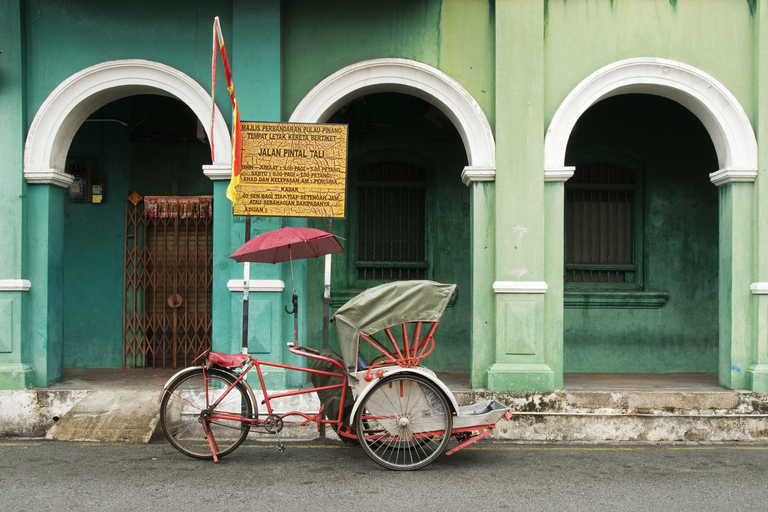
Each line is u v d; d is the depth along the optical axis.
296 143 6.13
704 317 7.93
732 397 6.13
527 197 6.24
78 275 8.08
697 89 6.32
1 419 6.20
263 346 6.23
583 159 8.02
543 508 4.06
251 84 6.31
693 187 8.02
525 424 6.07
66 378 7.12
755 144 6.27
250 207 6.11
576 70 6.36
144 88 6.53
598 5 6.38
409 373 4.90
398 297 4.94
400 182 8.06
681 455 5.52
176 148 8.14
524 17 6.31
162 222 8.11
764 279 6.25
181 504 4.06
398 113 7.99
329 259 6.00
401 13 6.44
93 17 6.47
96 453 5.35
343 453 5.44
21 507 3.99
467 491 4.39
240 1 6.32
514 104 6.27
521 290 6.16
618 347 7.86
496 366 6.17
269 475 4.72
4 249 6.34
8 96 6.38
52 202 6.54
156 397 6.26
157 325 8.10
